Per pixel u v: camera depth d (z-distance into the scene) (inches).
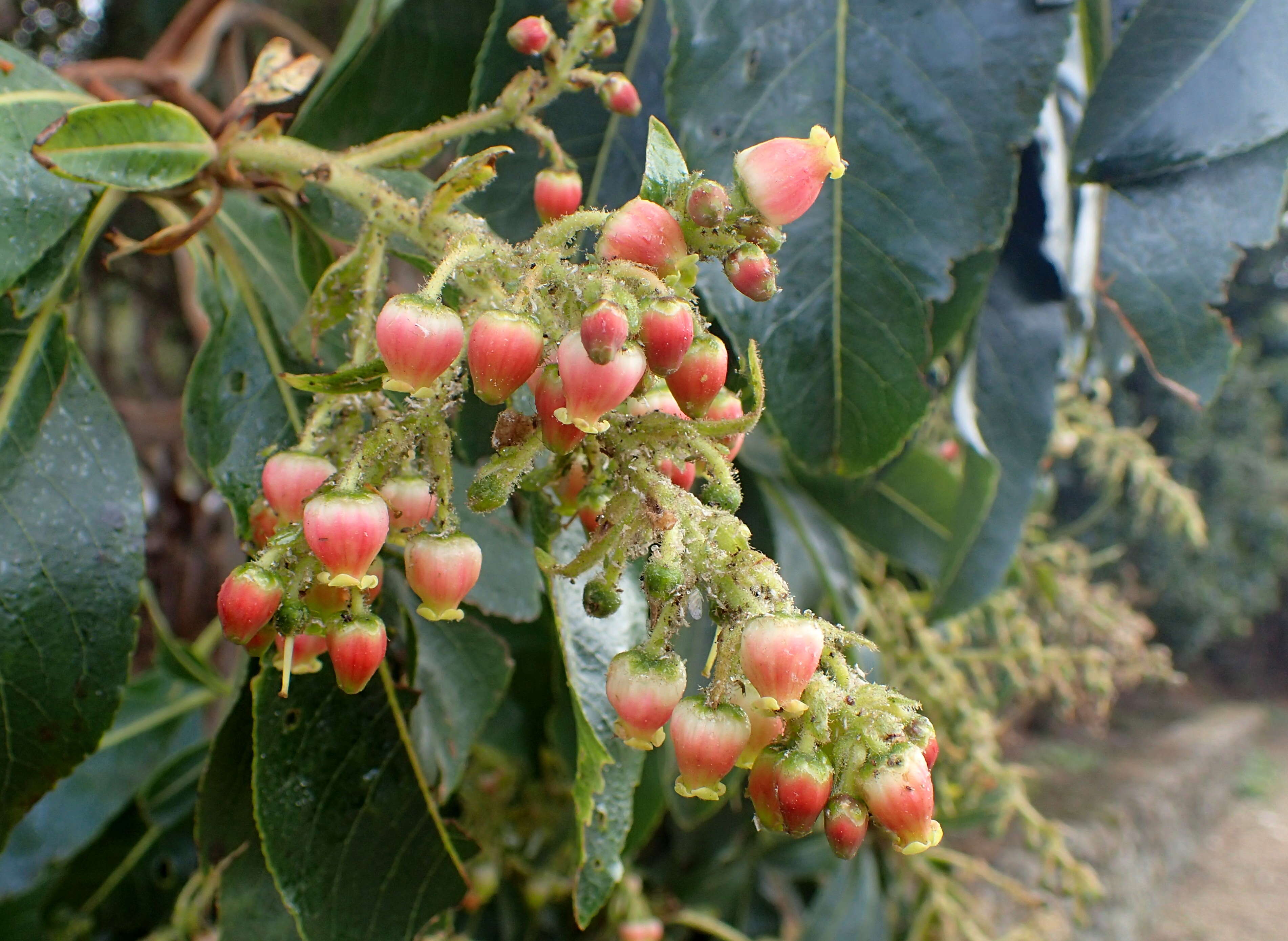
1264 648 92.7
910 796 4.6
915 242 7.8
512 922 16.3
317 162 6.6
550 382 5.1
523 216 9.3
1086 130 8.5
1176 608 71.1
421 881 7.5
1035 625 17.7
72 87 7.0
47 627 7.1
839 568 14.5
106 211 7.6
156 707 13.3
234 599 5.1
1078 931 33.4
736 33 7.9
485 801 14.5
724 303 7.6
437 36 10.7
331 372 8.0
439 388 5.4
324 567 5.1
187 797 13.4
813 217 7.8
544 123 9.4
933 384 11.1
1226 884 54.6
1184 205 8.7
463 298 5.9
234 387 7.9
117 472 7.5
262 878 7.8
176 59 13.0
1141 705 72.7
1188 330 8.9
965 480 11.5
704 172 7.8
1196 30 8.3
